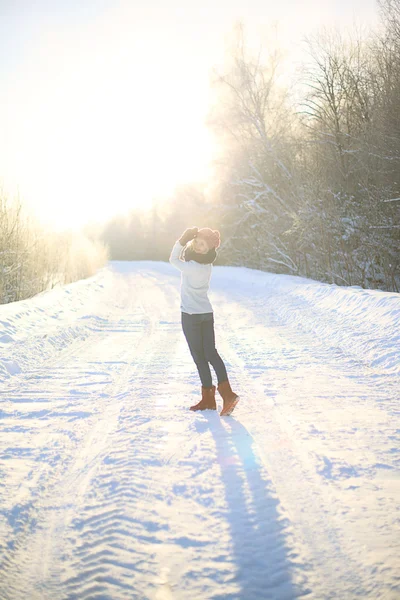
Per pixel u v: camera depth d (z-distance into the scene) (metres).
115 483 2.68
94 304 11.80
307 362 5.65
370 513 2.32
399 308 6.86
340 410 3.87
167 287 18.22
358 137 15.47
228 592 1.82
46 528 2.27
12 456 3.07
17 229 11.29
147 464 2.91
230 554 2.05
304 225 16.98
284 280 14.96
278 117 23.53
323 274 16.30
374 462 2.88
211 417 3.80
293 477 2.72
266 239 23.03
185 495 2.54
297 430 3.43
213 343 4.02
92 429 3.56
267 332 7.88
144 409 4.02
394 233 13.49
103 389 4.69
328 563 1.98
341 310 8.38
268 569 1.95
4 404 4.17
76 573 1.93
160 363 5.86
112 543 2.12
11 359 5.60
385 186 13.69
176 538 2.16
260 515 2.34
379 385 4.59
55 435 3.44
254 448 3.14
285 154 21.95
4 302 10.44
